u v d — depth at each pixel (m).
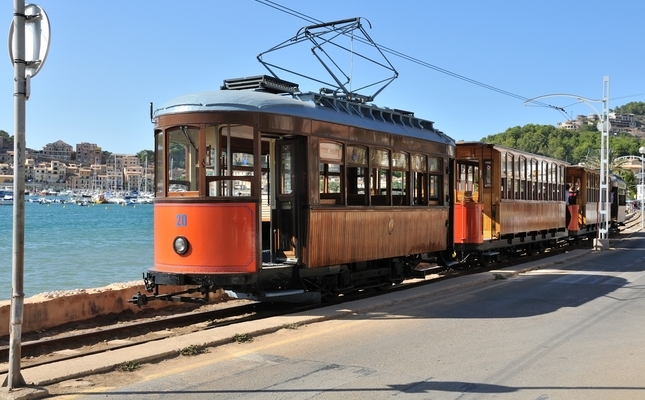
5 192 147.88
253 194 9.89
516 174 19.95
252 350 7.79
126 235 52.72
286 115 10.23
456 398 5.92
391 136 12.91
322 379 6.53
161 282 9.95
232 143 9.87
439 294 12.88
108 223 75.19
